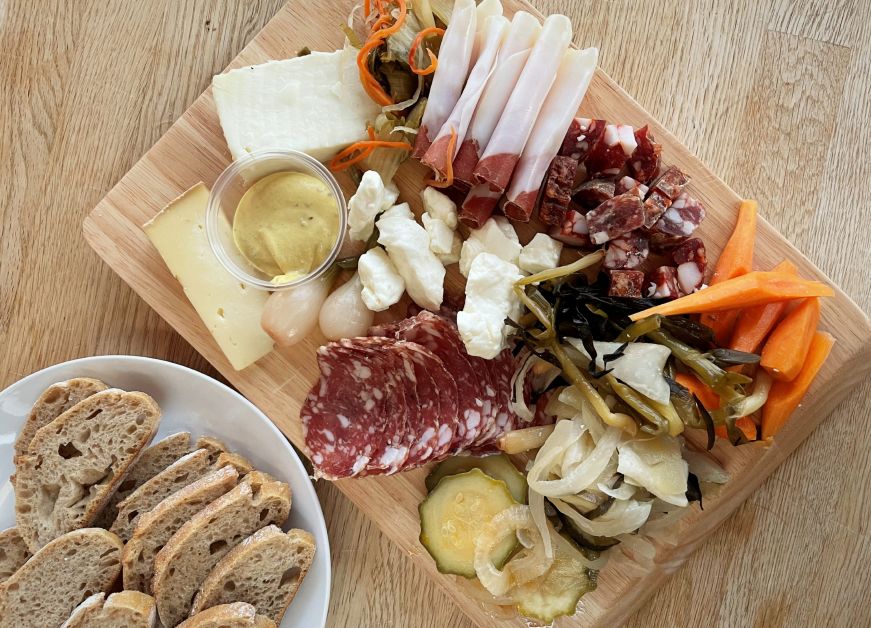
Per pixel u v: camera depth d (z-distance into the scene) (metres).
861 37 0.46
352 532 0.48
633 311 0.43
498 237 0.43
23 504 0.45
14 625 0.44
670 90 0.47
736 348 0.43
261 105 0.45
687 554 0.46
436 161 0.42
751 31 0.46
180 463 0.45
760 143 0.46
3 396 0.45
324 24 0.46
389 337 0.44
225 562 0.44
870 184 0.46
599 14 0.47
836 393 0.45
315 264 0.44
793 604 0.46
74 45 0.48
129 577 0.44
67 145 0.48
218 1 0.47
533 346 0.43
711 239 0.45
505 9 0.45
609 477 0.43
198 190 0.45
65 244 0.48
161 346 0.48
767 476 0.46
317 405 0.45
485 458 0.45
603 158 0.43
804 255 0.45
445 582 0.46
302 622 0.45
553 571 0.45
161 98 0.48
